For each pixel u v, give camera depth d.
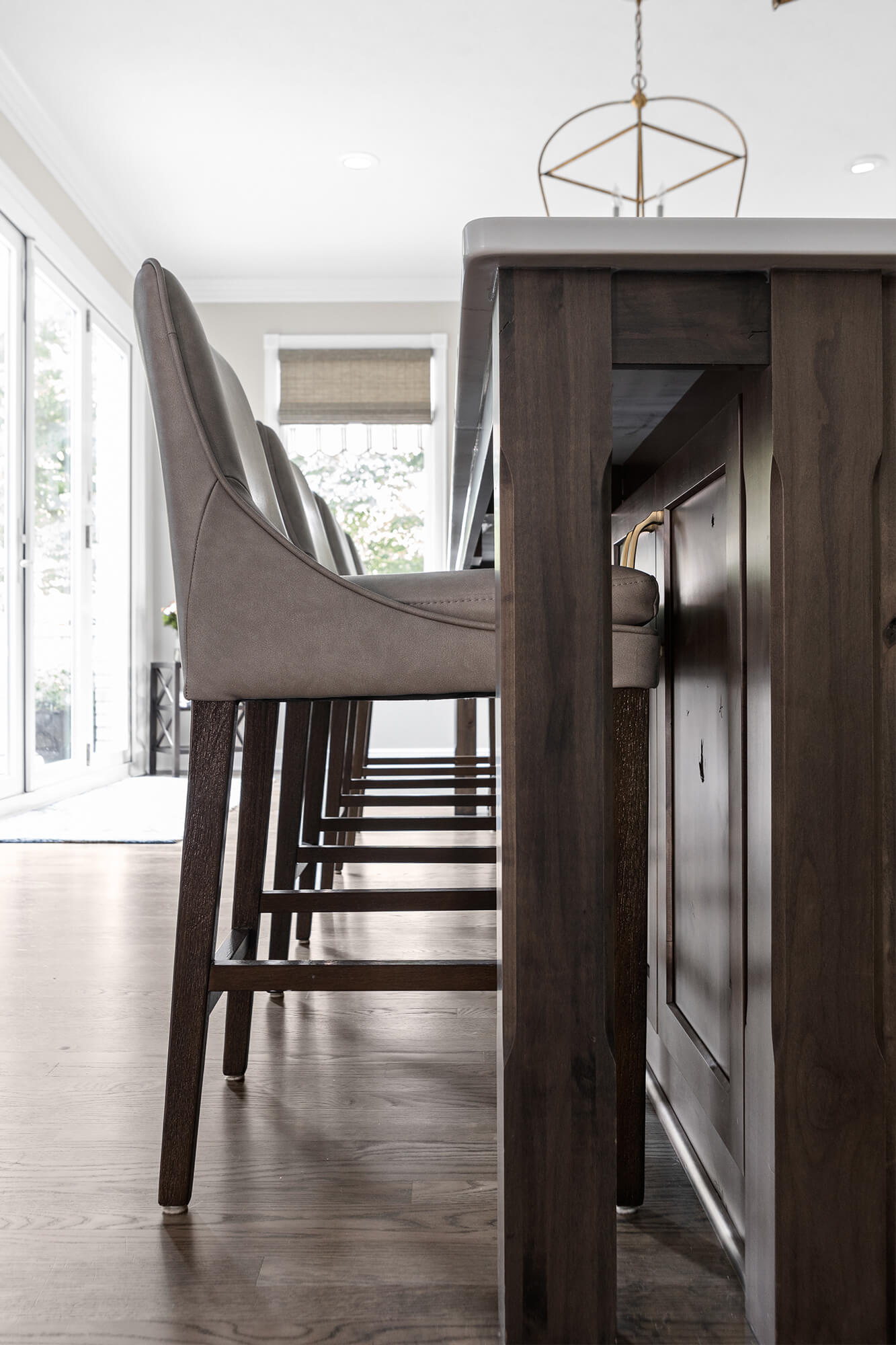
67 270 4.52
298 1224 0.89
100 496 5.10
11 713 3.98
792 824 0.70
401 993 1.61
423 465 5.96
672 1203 0.94
